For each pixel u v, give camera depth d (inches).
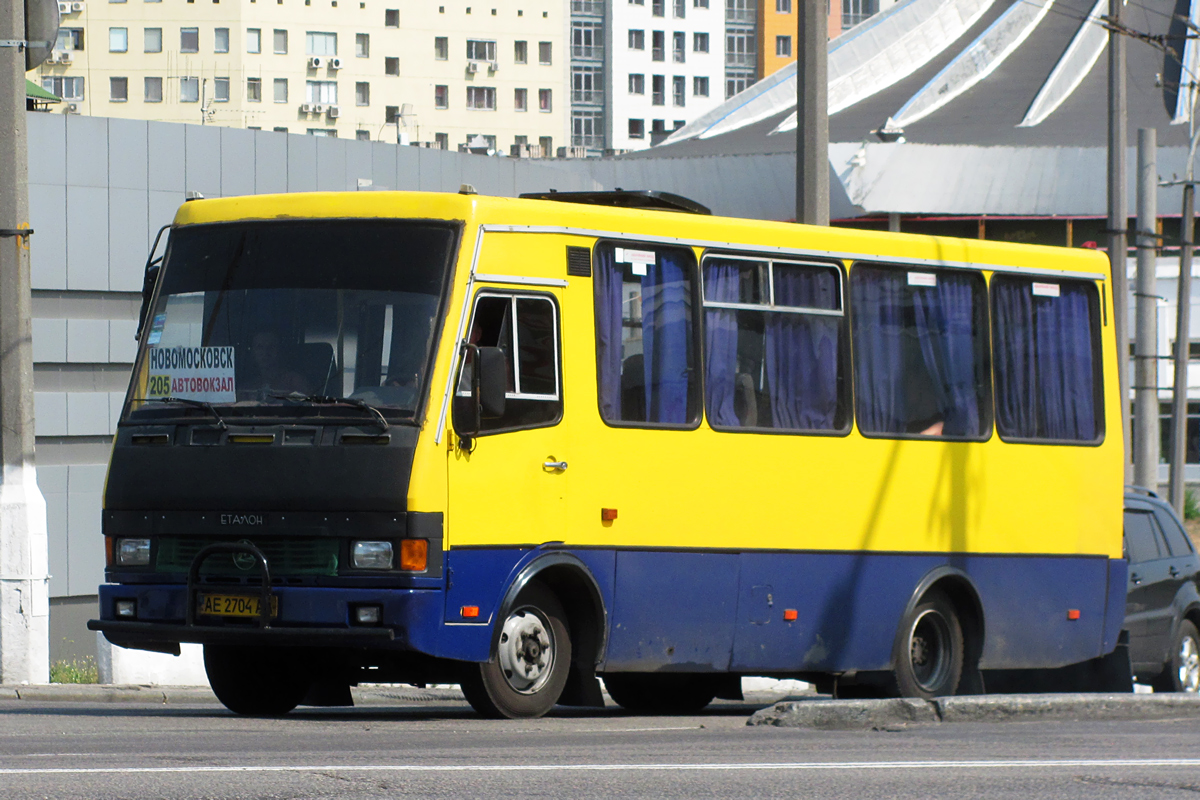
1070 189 4052.7
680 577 727.1
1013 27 5546.3
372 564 633.0
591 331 700.7
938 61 6063.0
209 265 687.1
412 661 686.5
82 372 1641.2
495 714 674.2
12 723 659.4
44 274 1608.0
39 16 989.2
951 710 700.7
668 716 794.8
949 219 4190.5
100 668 1016.2
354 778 450.9
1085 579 905.5
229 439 657.6
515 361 671.1
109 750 527.8
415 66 7352.4
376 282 660.1
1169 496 2108.8
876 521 808.3
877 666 810.2
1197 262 3558.1
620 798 425.4
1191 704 771.4
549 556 678.5
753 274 770.8
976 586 852.6
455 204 665.6
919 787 461.1
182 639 657.0
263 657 730.2
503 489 661.3
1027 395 884.6
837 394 799.7
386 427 637.3
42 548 981.8
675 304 736.3
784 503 770.2
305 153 1819.6
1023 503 876.0
